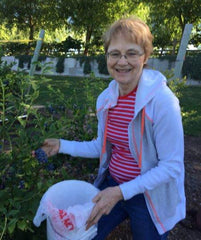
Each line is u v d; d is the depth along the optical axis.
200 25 16.75
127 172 1.56
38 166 1.72
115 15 17.72
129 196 1.34
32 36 21.05
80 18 18.23
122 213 1.67
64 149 1.72
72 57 14.77
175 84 3.24
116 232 2.15
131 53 1.33
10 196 1.48
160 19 16.66
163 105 1.30
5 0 19.53
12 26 21.80
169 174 1.33
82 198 1.48
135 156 1.47
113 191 1.34
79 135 2.16
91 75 2.94
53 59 15.51
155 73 1.44
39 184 1.47
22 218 1.42
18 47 17.48
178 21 16.89
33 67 4.60
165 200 1.47
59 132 1.81
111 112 1.54
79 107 2.25
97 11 17.67
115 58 1.36
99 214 1.32
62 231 1.27
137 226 1.56
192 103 7.07
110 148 1.67
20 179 1.63
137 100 1.38
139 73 1.40
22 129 1.64
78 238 1.31
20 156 1.51
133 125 1.42
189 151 3.93
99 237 1.68
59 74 15.20
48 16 19.59
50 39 23.72
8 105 1.99
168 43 18.81
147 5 16.84
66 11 18.41
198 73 10.85
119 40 1.32
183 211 1.55
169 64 12.20
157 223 1.51
